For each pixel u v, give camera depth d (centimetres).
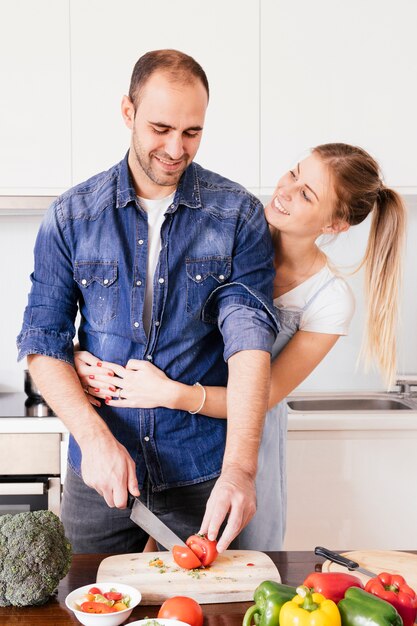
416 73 260
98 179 156
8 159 259
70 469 164
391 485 252
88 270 153
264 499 171
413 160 262
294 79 259
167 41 257
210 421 158
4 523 117
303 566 129
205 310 155
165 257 151
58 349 153
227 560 128
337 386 305
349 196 162
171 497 158
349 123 260
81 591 114
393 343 188
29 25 256
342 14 258
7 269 304
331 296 172
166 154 137
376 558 131
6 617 110
